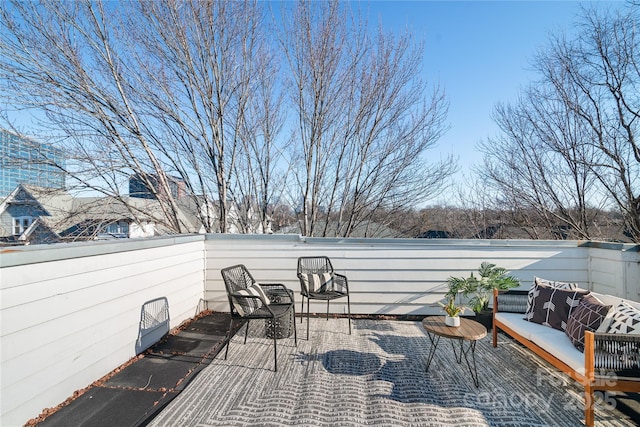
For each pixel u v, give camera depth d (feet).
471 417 5.92
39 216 16.71
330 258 12.33
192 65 17.33
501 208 24.95
